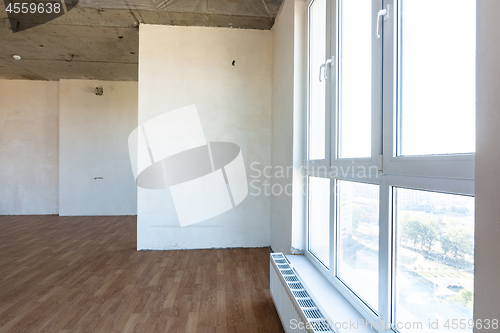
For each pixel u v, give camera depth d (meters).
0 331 2.44
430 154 1.32
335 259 2.32
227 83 4.95
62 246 5.05
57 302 2.97
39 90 7.88
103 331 2.46
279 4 4.17
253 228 5.01
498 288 0.82
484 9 0.87
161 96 4.82
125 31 5.04
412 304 1.43
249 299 3.07
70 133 7.72
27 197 7.89
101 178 7.82
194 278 3.64
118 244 5.19
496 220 0.83
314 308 1.83
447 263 1.20
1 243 5.22
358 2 2.05
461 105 1.13
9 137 7.87
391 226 1.58
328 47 2.56
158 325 2.55
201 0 4.15
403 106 1.54
